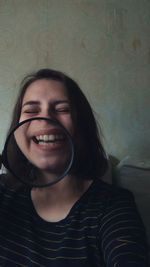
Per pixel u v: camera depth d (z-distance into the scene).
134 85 1.45
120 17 1.44
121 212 0.75
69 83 0.86
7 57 1.46
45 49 1.45
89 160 0.88
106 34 1.44
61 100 0.83
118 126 1.46
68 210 0.82
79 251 0.75
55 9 1.44
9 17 1.45
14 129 0.81
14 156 0.87
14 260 0.79
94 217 0.77
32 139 0.80
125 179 1.22
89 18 1.44
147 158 1.41
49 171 0.83
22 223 0.82
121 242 0.68
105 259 0.71
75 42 1.44
